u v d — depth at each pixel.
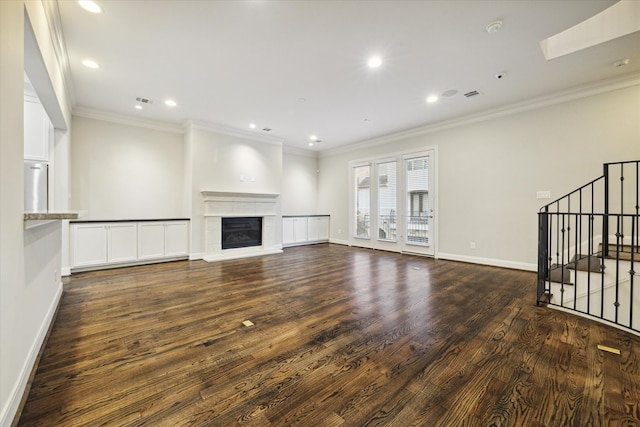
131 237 4.69
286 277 4.09
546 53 3.09
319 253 6.23
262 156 6.30
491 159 4.75
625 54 3.01
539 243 2.99
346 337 2.22
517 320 2.55
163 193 5.40
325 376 1.71
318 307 2.88
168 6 2.27
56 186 3.84
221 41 2.76
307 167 8.02
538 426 1.31
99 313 2.69
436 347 2.07
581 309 2.83
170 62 3.16
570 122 3.95
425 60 3.13
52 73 2.50
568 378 1.68
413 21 2.47
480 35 2.67
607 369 1.78
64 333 2.26
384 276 4.14
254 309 2.82
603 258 2.57
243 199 5.93
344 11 2.34
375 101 4.32
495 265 4.73
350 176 7.33
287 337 2.22
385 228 6.55
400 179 6.16
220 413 1.39
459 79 3.60
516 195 4.48
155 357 1.92
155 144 5.32
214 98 4.20
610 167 3.63
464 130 5.08
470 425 1.32
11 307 1.34
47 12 2.14
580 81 3.66
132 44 2.80
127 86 3.77
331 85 3.78
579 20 2.46
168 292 3.36
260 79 3.59
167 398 1.50
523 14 2.38
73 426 1.30
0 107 1.20
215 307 2.88
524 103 4.30
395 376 1.71
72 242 4.18
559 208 4.05
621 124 3.57
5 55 1.27
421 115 4.98
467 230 5.08
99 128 4.74
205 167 5.45
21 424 1.30
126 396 1.51
